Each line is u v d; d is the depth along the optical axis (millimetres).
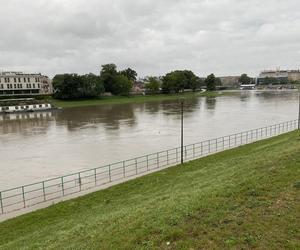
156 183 27609
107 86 181750
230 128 65438
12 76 190250
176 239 12352
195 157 39188
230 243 11594
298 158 21609
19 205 26344
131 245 12398
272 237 11773
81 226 17203
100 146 50875
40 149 50969
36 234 18469
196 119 82875
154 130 65625
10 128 78438
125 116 95312
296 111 96125
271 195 15367
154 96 189750
